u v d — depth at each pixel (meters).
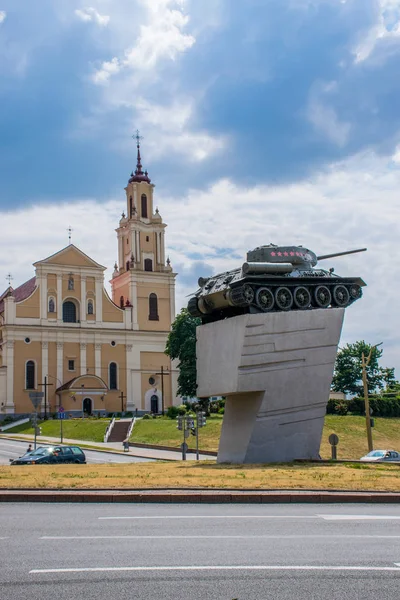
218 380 29.20
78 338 87.94
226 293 29.84
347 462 27.44
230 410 29.95
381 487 17.19
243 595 7.93
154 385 90.81
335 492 16.02
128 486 17.11
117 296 95.12
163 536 11.03
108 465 25.72
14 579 8.53
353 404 67.19
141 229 93.88
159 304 92.81
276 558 9.55
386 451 38.88
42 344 86.06
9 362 84.00
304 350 29.17
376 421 63.94
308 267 31.41
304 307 30.38
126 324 90.56
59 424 75.12
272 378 28.52
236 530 11.59
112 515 13.30
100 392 85.88
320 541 10.67
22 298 88.19
